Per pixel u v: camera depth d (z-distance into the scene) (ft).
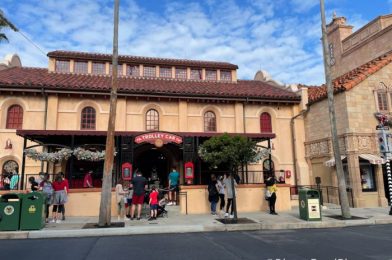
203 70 81.10
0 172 57.98
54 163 58.85
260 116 72.08
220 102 70.13
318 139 66.64
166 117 66.80
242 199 51.44
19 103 60.44
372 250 25.36
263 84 84.94
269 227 37.63
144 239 30.96
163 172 69.00
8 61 71.05
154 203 42.32
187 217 44.45
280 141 71.51
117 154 53.36
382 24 72.02
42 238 32.19
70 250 25.96
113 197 46.88
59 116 61.77
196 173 62.44
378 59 65.87
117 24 40.22
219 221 40.22
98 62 75.00
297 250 25.50
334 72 86.84
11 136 59.21
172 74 78.95
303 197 41.65
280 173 69.46
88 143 56.90
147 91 64.28
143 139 50.26
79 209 46.39
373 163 54.44
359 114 58.75
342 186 43.57
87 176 51.55
